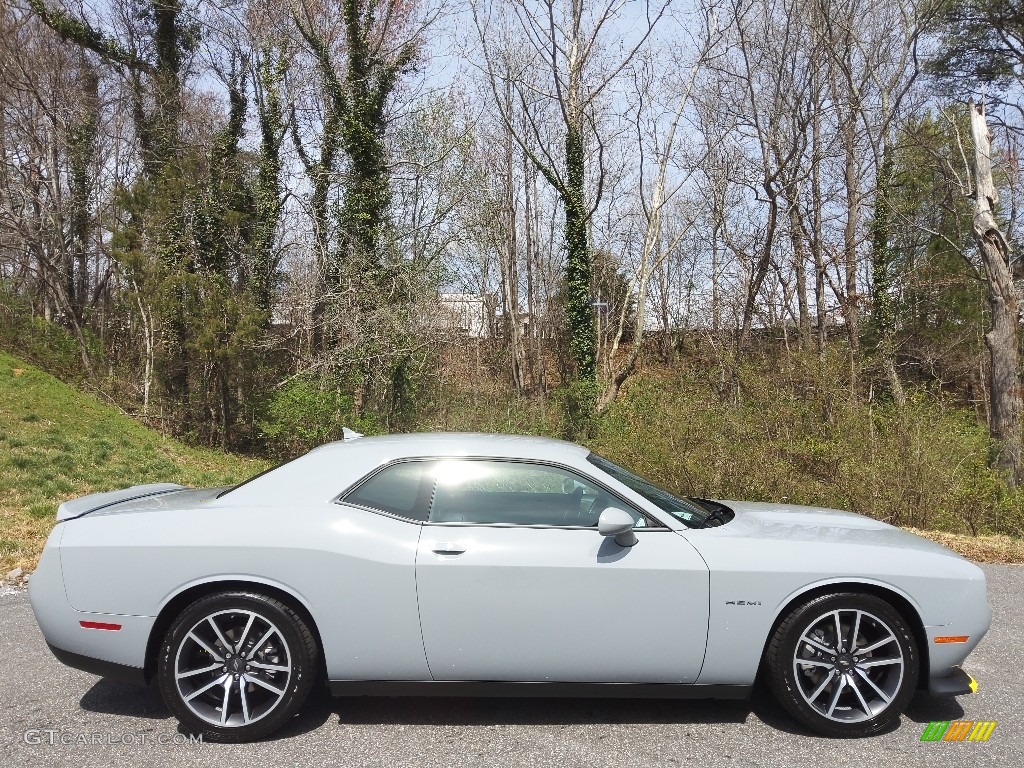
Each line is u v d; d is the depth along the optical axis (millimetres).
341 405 16750
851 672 3613
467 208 19031
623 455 10555
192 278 18984
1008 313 14812
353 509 3730
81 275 27109
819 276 23500
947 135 23812
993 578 7004
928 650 3645
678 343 28797
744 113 23891
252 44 21469
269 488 3859
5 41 21969
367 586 3533
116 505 4027
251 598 3529
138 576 3564
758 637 3586
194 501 3973
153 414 19641
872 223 24828
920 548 3871
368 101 18234
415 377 17875
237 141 21781
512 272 32719
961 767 3262
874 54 22578
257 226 21594
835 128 22594
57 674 4324
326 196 18891
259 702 3611
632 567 3568
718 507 4570
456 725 3662
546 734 3570
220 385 20000
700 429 10188
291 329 20922
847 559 3682
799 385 11406
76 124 24422
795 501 9680
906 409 10320
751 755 3365
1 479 10555
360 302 17188
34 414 14664
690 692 3639
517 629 3537
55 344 20203
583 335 19516
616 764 3273
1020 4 22297
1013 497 10016
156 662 3654
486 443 4031
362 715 3785
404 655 3545
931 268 26359
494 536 3643
